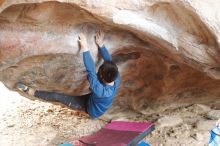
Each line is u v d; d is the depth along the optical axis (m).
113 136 4.62
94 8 3.22
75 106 4.39
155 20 3.59
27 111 6.38
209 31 3.50
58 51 3.80
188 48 3.76
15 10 3.32
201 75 4.88
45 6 3.30
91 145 4.41
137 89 5.29
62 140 5.24
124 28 3.67
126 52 4.45
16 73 4.09
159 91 5.23
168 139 5.04
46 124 5.79
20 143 5.18
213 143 3.50
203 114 5.53
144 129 4.77
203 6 3.41
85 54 3.78
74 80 4.38
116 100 5.43
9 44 3.57
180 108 5.60
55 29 3.65
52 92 4.38
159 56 4.51
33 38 3.62
